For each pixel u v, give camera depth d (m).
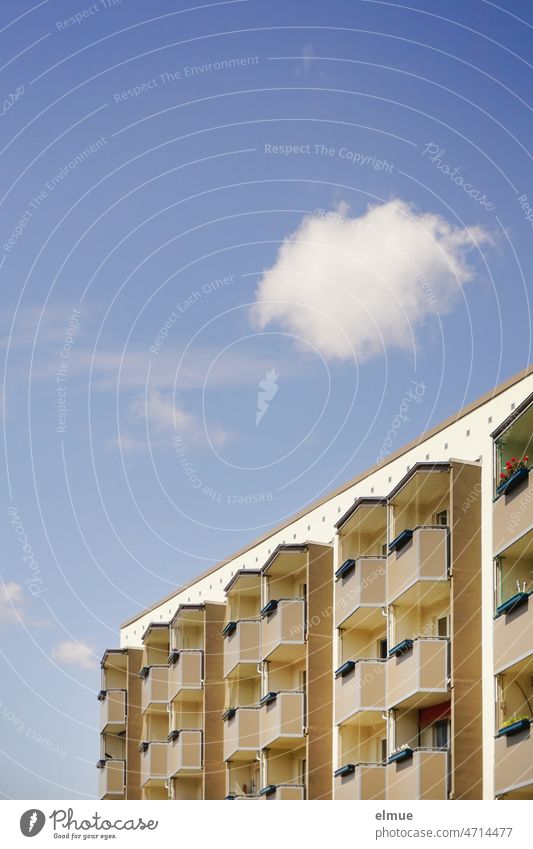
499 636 40.78
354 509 49.84
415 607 47.31
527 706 40.78
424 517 47.50
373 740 50.94
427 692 43.75
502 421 42.97
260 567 60.41
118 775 71.06
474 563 43.53
